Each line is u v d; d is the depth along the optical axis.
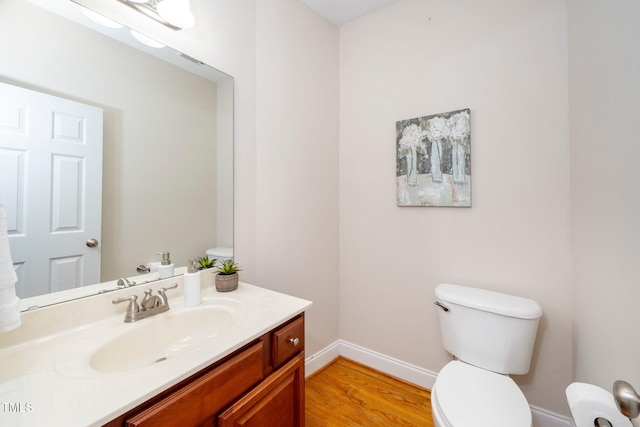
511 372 1.28
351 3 1.84
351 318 2.08
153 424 0.62
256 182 1.56
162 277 1.18
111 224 1.03
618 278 0.83
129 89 1.08
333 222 2.08
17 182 0.82
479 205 1.55
